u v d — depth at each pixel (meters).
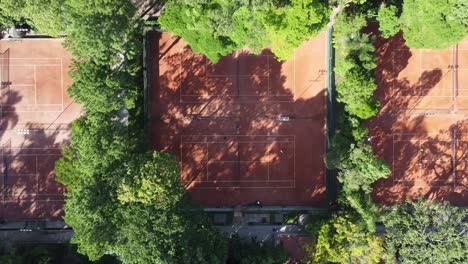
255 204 54.31
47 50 53.28
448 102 54.38
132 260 43.81
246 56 53.78
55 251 51.47
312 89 54.12
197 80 53.81
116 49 45.66
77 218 44.44
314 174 54.50
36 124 53.62
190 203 48.03
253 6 42.56
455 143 54.69
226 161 54.25
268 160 54.38
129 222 44.50
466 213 48.09
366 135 51.38
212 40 46.34
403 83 54.28
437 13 45.53
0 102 53.34
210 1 44.78
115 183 45.44
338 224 47.94
